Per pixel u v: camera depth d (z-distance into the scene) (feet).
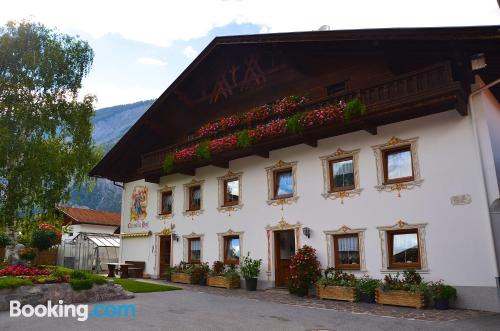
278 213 55.11
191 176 68.59
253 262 56.08
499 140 44.57
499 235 38.86
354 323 31.65
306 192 52.65
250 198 58.90
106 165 78.95
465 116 41.75
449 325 30.83
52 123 74.84
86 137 79.92
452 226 40.88
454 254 40.37
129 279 67.87
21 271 43.21
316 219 51.01
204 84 69.00
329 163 51.34
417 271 42.32
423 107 41.57
